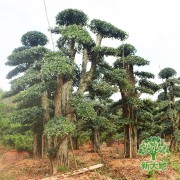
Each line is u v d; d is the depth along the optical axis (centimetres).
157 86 2627
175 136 2922
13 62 2589
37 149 2589
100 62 2195
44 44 2672
